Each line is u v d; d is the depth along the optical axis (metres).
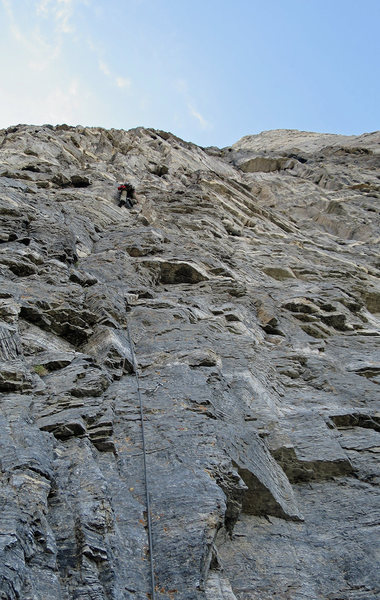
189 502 5.51
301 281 19.17
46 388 6.99
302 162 49.47
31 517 4.36
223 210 25.22
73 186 23.84
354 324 16.02
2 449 5.09
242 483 6.19
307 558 6.07
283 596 5.41
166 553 4.90
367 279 21.92
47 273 10.71
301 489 7.73
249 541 6.13
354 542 6.41
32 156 26.02
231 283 14.81
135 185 27.83
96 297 10.20
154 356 9.12
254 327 13.11
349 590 5.68
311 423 8.95
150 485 5.82
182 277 15.07
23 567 3.85
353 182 39.66
